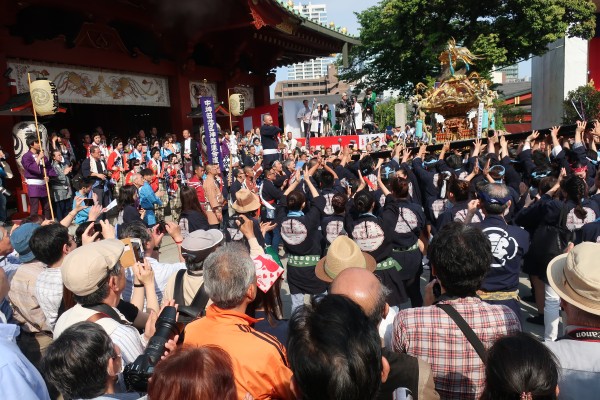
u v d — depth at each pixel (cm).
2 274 309
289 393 225
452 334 243
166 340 235
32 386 237
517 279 383
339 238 359
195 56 1955
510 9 3005
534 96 4559
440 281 267
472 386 240
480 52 2875
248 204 587
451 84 1772
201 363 174
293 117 2422
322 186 796
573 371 217
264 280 289
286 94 13475
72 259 288
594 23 3048
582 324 228
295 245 542
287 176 969
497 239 379
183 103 1809
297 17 1623
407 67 3588
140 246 357
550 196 512
